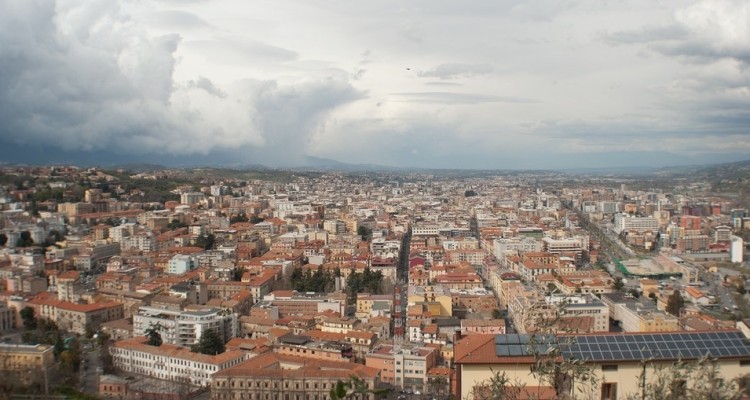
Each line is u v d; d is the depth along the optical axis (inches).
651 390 2999.5
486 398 3558.1
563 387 3405.5
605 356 4200.3
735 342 4355.3
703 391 2773.1
